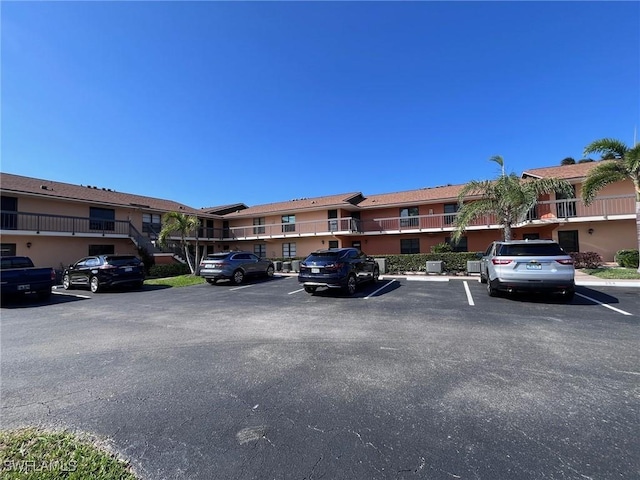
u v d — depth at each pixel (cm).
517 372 398
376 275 1357
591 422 286
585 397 331
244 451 257
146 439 275
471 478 221
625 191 1889
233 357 482
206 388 376
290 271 2341
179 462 244
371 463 239
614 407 311
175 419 308
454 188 2581
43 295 1209
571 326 606
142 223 2542
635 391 343
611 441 258
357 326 650
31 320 791
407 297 989
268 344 544
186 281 1659
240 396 353
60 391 375
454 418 297
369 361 450
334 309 838
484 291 1074
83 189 2419
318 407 325
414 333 586
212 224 3244
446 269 1811
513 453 246
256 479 225
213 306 941
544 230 2089
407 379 386
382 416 304
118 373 428
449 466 234
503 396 337
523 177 2216
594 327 596
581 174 1877
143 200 2750
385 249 2619
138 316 815
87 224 2173
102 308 950
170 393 365
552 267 814
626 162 1286
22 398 358
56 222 2025
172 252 2448
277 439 272
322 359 464
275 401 340
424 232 2394
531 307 787
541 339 529
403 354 475
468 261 1695
